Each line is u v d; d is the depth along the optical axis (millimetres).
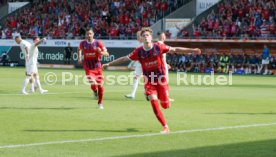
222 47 65188
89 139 15594
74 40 70312
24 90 31484
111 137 15977
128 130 17391
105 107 24484
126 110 23266
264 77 53250
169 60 64688
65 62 70812
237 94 32625
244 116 21453
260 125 18750
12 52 74500
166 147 14375
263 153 13578
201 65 62688
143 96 30609
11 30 79562
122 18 72812
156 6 72688
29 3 83812
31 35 77438
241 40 63094
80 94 31438
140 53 17359
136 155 13273
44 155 13234
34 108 23703
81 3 78188
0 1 88250
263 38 62281
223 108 24516
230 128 17969
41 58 72562
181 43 66562
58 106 24641
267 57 59438
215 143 15023
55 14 79000
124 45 67625
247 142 15211
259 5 65750
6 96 29656
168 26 69062
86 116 20984
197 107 24906
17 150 13859
